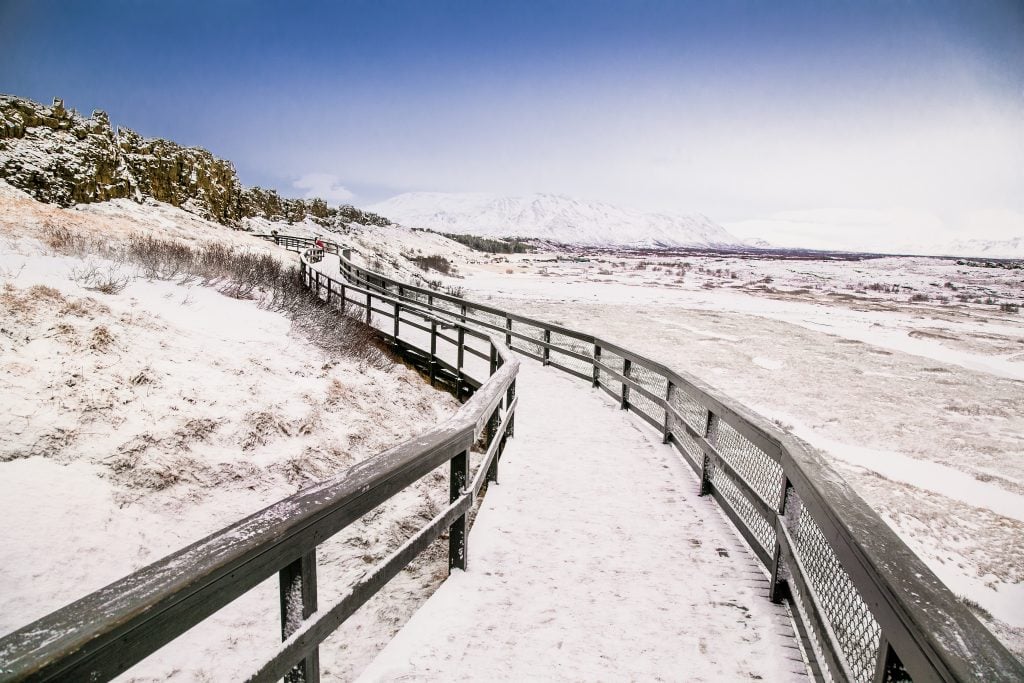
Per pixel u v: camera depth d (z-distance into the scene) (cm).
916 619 123
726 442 421
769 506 314
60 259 1102
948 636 115
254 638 368
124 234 1975
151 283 1083
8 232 1265
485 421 356
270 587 427
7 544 392
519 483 479
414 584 450
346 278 2097
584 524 398
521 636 263
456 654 248
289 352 912
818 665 225
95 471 492
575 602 295
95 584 399
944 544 938
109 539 436
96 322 735
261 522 146
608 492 461
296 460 626
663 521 406
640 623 277
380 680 227
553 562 340
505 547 359
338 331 1150
